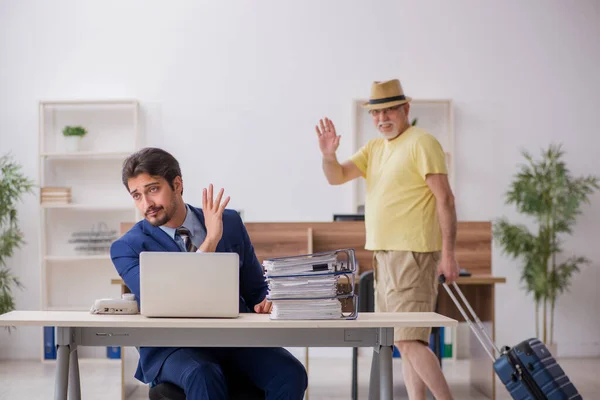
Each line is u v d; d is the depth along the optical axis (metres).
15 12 6.84
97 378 5.66
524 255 6.62
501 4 6.85
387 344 2.39
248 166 6.80
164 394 2.54
